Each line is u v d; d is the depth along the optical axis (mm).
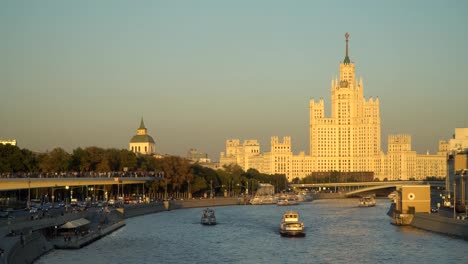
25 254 178250
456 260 197750
